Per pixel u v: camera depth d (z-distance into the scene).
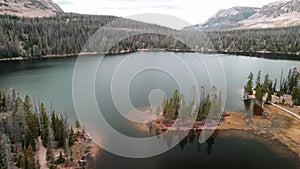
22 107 61.09
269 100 89.88
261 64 173.25
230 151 57.16
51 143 49.81
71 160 50.28
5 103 73.25
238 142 61.28
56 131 56.31
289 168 51.44
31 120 56.09
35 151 52.75
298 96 89.31
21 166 45.88
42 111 60.41
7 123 55.19
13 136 54.88
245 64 171.75
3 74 134.12
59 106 81.50
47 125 56.47
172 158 53.00
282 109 84.00
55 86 108.62
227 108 83.44
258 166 51.81
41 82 116.31
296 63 178.62
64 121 59.28
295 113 80.50
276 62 182.88
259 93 86.81
